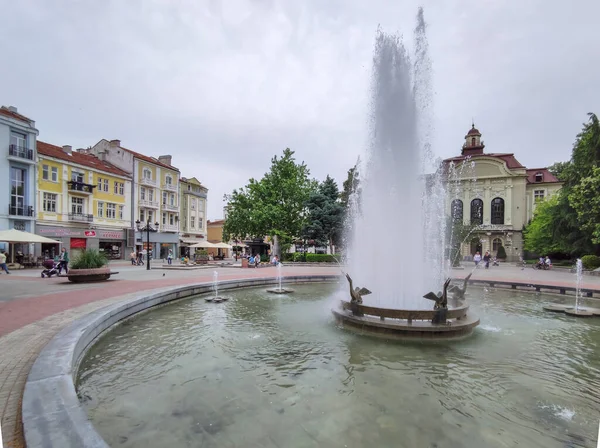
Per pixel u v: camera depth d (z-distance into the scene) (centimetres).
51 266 1780
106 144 4334
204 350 604
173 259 4716
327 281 1802
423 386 458
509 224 4584
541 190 4766
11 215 2750
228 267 2820
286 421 361
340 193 4156
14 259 2698
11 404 331
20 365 440
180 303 1081
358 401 411
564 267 2941
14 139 2827
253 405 397
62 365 405
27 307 827
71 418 277
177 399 411
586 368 535
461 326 671
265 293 1333
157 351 597
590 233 2720
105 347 620
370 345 634
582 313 933
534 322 858
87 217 3528
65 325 652
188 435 332
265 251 3575
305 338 679
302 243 3972
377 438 332
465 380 480
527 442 329
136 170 4272
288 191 3562
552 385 468
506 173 4638
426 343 647
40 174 3075
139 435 331
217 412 380
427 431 346
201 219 5766
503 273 2444
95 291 1112
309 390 440
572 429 356
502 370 520
